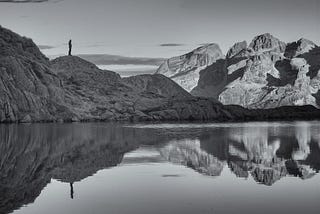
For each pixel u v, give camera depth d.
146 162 57.16
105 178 44.41
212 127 161.88
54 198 34.81
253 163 56.28
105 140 94.50
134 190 37.81
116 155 65.25
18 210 31.17
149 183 41.28
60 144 84.00
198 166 53.12
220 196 35.19
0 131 126.69
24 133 116.94
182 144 84.19
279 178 44.22
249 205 32.06
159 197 34.84
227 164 55.34
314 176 45.50
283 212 30.09
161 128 151.75
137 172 48.41
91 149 74.50
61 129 140.50
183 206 31.75
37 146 79.50
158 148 76.19
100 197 34.97
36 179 44.09
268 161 58.44
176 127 159.88
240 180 43.00
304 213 29.84
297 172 48.41
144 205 32.12
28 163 56.41
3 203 33.22
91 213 30.08
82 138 100.31
